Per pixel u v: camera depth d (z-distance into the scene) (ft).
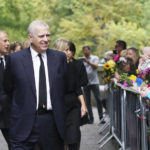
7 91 12.61
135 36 85.51
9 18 88.02
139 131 14.37
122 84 18.35
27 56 12.20
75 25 89.76
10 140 12.24
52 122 12.17
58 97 12.22
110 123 22.98
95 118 33.12
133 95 15.40
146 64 15.11
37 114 12.05
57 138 12.30
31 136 12.05
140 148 14.23
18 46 20.83
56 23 108.17
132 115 15.71
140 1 102.17
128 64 20.53
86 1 91.20
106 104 26.71
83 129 27.20
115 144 21.93
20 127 12.00
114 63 22.20
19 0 87.04
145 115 13.42
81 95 16.12
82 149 20.86
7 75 12.34
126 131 17.97
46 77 12.16
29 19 89.76
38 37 11.98
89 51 30.89
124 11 91.91
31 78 12.02
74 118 15.78
